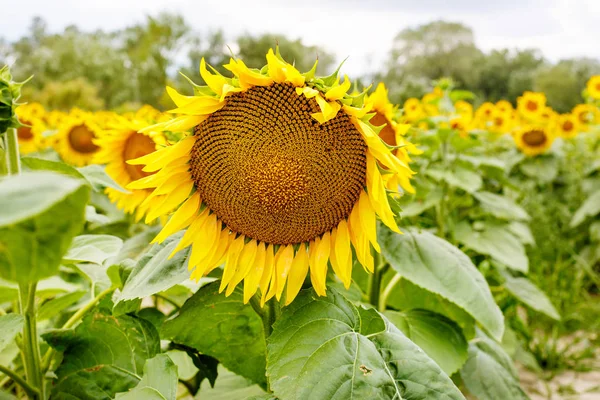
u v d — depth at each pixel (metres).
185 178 0.48
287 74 0.43
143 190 0.84
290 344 0.41
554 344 1.29
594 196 1.79
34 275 0.22
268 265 0.49
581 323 1.51
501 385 0.77
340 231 0.48
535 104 2.03
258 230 0.48
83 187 0.21
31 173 0.21
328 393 0.38
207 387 0.71
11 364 0.70
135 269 0.51
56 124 2.13
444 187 1.18
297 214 0.47
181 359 0.77
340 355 0.40
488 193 1.23
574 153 2.21
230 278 0.48
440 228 1.14
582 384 1.20
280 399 0.38
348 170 0.46
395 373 0.40
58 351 0.54
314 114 0.43
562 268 1.70
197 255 0.48
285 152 0.46
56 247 0.22
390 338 0.43
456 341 0.65
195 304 0.54
